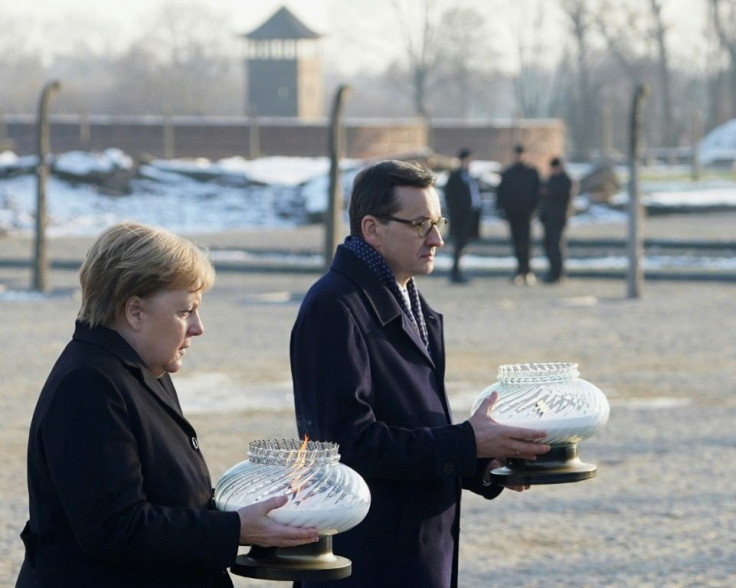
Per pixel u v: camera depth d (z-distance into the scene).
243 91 135.50
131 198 41.84
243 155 57.22
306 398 3.98
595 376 12.54
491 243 30.91
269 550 3.31
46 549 3.21
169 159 56.97
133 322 3.29
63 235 37.12
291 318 17.31
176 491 3.28
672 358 13.61
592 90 92.06
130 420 3.21
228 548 3.17
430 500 4.00
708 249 28.78
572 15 90.31
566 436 3.76
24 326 16.80
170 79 130.38
